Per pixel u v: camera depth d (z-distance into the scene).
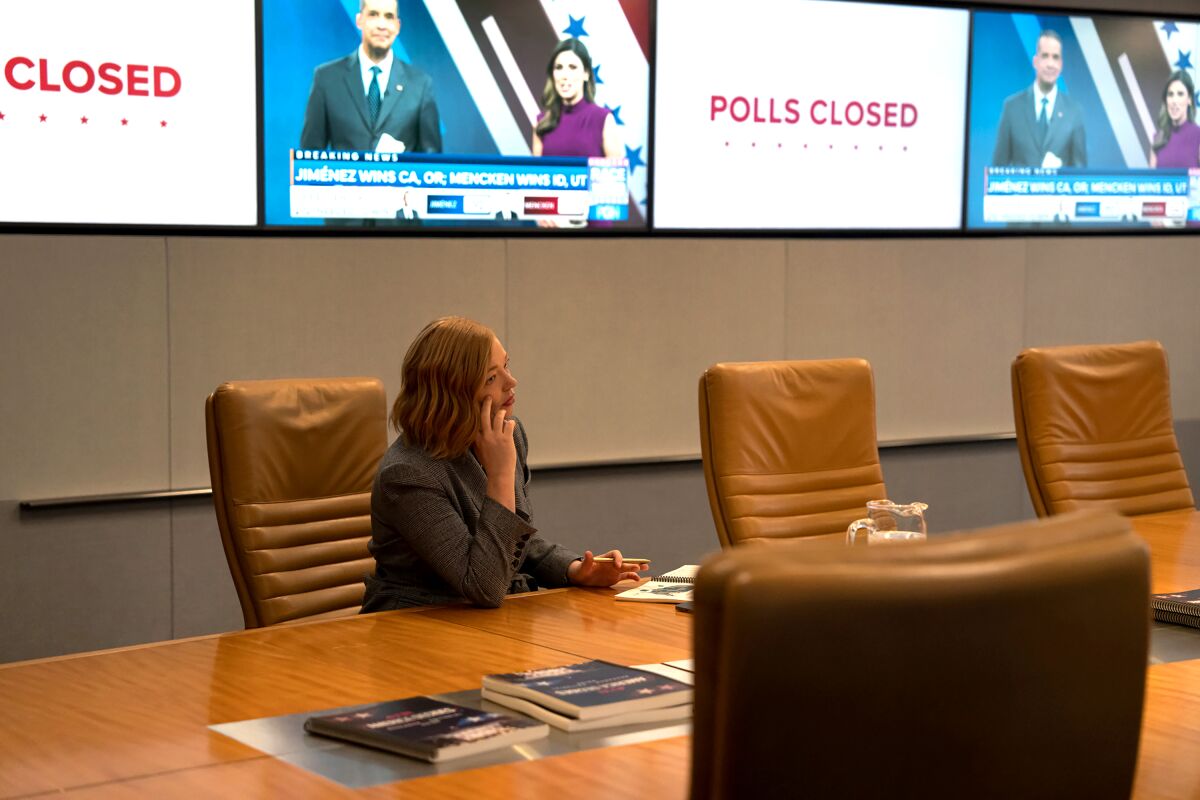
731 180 5.86
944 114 6.26
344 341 5.22
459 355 2.77
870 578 1.06
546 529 5.63
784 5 5.87
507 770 1.71
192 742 1.87
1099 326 6.73
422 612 2.69
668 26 5.67
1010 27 6.34
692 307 5.84
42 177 4.71
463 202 5.38
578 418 5.66
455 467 2.84
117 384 4.88
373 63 5.17
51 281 4.75
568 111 5.52
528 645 2.41
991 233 6.43
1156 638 2.42
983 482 6.55
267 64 5.00
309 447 3.20
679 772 1.70
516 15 5.39
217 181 4.97
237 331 5.05
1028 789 1.15
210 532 5.07
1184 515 3.76
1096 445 4.03
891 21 6.10
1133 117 6.67
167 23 4.84
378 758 1.78
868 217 6.16
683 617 2.63
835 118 6.04
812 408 3.60
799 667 1.05
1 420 4.72
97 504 4.88
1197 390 7.00
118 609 4.94
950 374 6.41
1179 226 6.85
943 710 1.10
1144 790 1.65
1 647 4.77
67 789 1.69
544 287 5.55
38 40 4.66
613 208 5.65
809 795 1.09
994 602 1.09
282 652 2.37
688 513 5.92
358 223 5.21
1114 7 6.56
